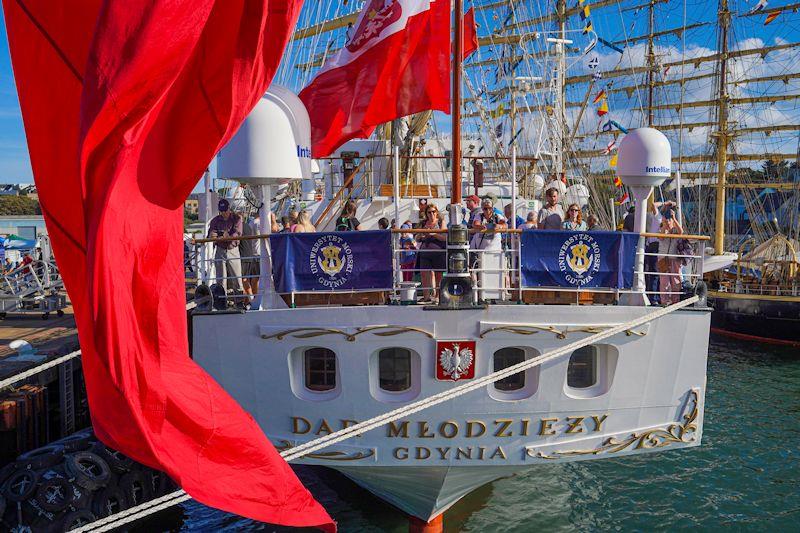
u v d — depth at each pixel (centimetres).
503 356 931
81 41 441
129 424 458
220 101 464
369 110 1129
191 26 422
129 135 417
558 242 931
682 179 6238
